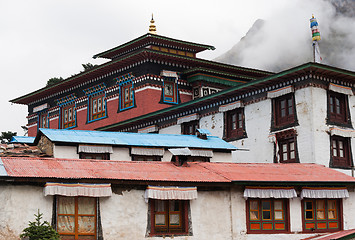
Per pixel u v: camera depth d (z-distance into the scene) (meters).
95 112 57.75
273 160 39.72
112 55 60.03
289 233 30.45
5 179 24.39
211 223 29.00
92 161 28.81
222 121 44.00
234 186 29.91
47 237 23.95
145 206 27.58
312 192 31.09
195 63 54.03
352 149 39.41
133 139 37.19
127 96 53.88
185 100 53.78
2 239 24.14
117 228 26.77
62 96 62.66
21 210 24.80
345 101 39.88
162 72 52.09
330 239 27.92
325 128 38.09
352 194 32.78
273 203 30.66
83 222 26.25
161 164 30.58
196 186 28.64
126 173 27.75
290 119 39.03
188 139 39.12
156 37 54.75
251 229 30.00
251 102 41.88
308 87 38.09
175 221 28.52
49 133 35.34
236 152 42.66
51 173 25.75
